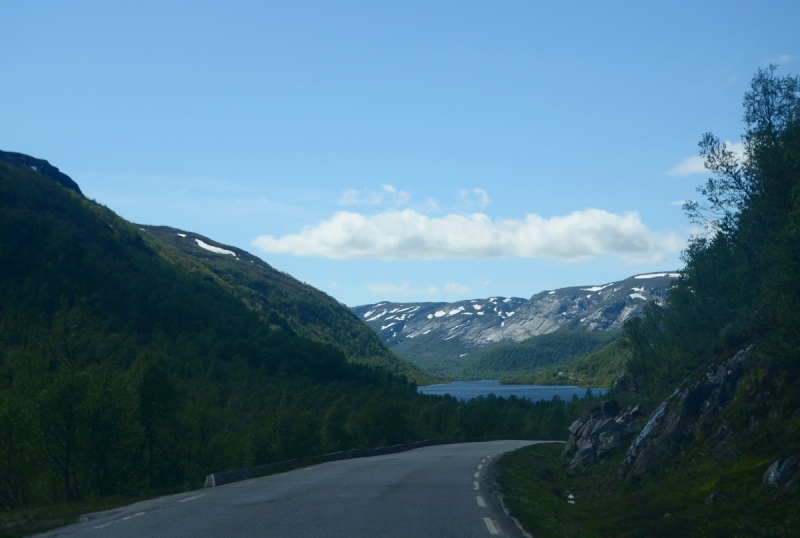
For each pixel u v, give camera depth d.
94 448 31.69
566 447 36.59
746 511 11.34
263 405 97.12
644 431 23.98
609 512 17.30
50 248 151.38
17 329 109.31
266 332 172.88
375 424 60.97
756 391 18.28
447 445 49.19
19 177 184.38
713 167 29.95
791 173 26.42
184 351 131.25
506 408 103.38
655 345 43.34
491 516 11.88
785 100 28.00
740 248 30.30
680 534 11.93
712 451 17.75
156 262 192.75
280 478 19.98
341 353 175.75
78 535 10.16
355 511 12.20
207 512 12.25
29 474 32.22
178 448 41.47
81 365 35.22
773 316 19.98
